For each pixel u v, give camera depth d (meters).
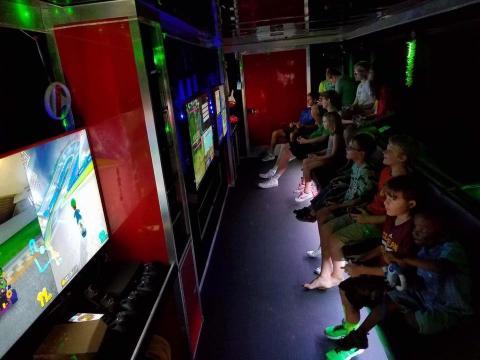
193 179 3.66
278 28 6.36
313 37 7.67
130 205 2.46
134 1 2.05
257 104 8.31
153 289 2.31
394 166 2.97
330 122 4.98
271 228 4.99
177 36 3.53
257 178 7.05
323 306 3.41
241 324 3.27
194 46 4.52
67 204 2.01
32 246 1.73
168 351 2.38
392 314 2.47
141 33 2.14
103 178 2.39
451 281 2.10
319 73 8.12
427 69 4.12
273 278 3.88
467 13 2.91
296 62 8.02
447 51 3.64
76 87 2.21
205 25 5.12
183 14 3.66
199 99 4.12
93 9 2.07
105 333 1.85
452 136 3.64
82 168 2.17
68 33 2.11
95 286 2.22
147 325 2.02
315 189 5.87
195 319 3.10
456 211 2.62
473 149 3.29
